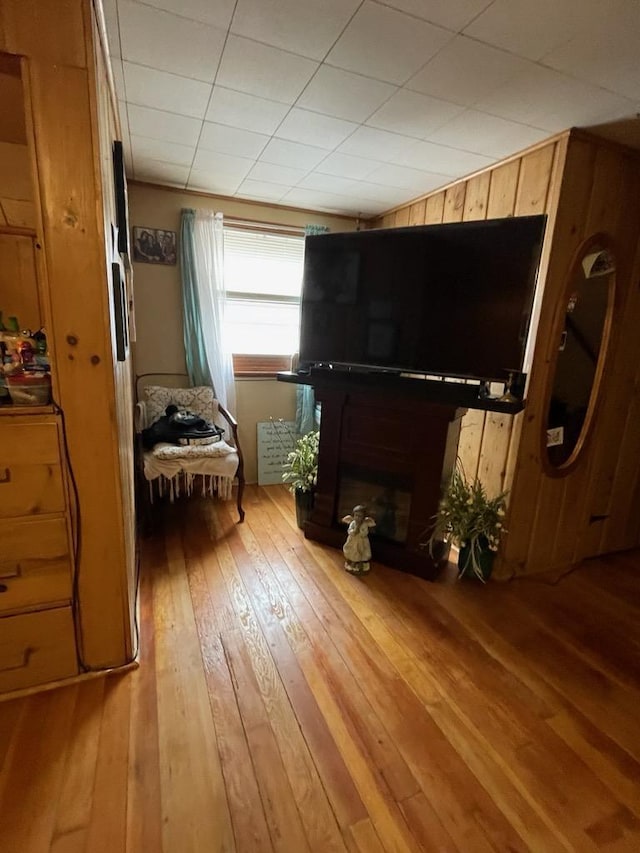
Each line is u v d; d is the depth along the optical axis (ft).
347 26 4.28
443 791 3.86
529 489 7.30
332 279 7.39
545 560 7.89
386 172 8.06
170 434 8.55
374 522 7.52
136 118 6.31
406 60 4.79
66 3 3.44
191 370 10.23
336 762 4.07
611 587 7.43
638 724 4.70
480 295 6.20
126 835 3.40
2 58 3.48
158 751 4.08
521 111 5.68
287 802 3.70
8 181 5.02
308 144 7.04
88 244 3.92
